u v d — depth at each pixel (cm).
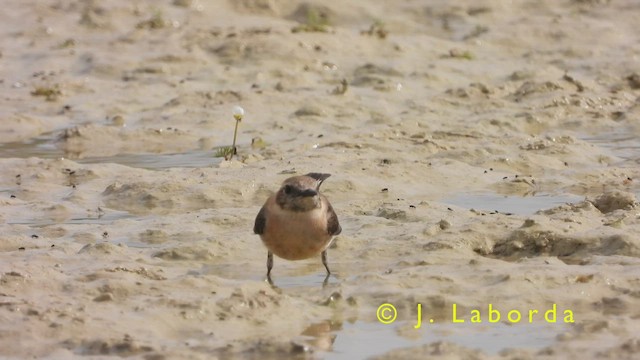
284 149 2002
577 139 2069
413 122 2239
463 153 1945
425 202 1536
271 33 2931
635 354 965
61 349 998
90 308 1090
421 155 1959
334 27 3084
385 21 3173
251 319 1083
